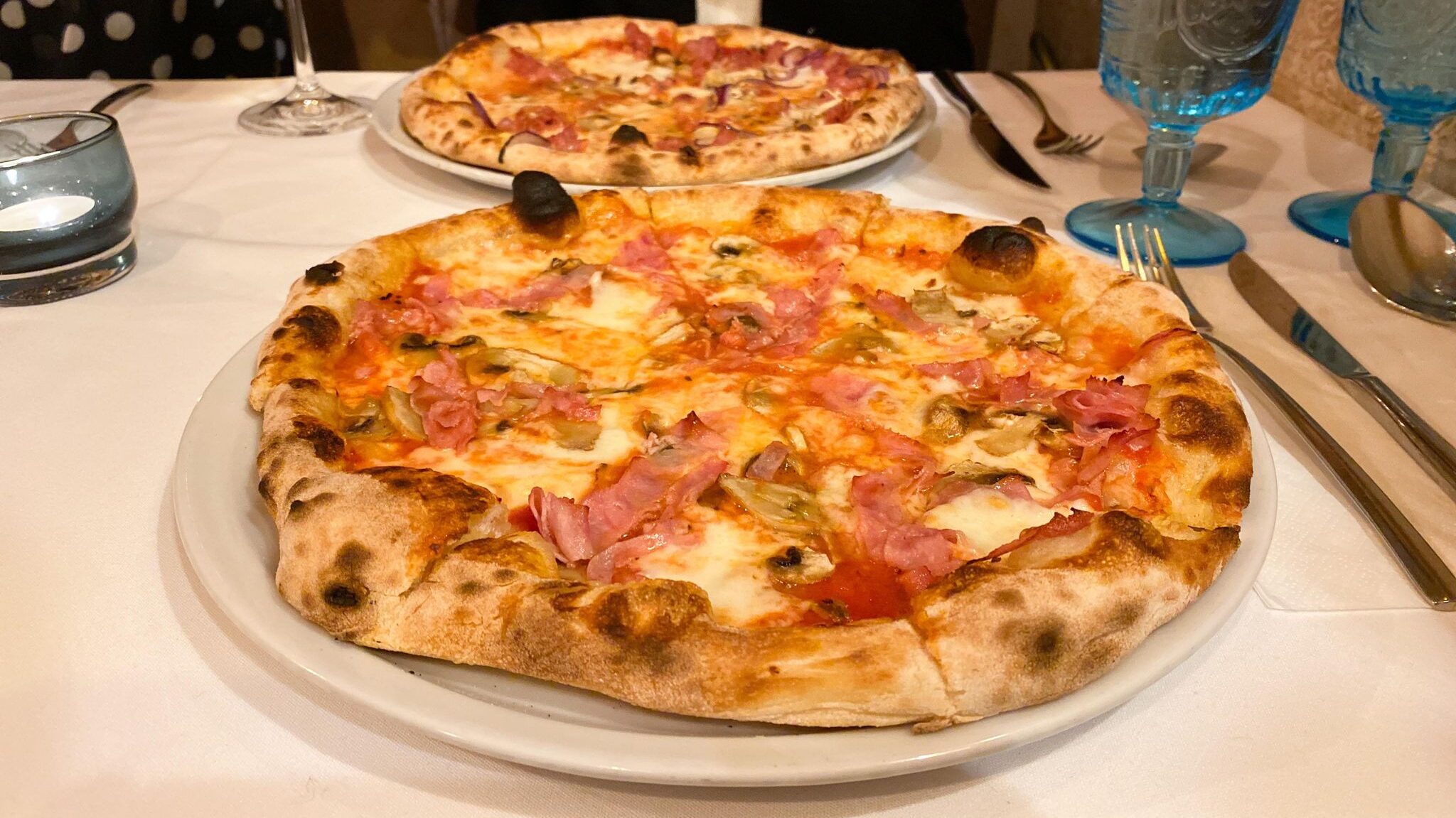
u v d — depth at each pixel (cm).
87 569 30
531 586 25
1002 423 34
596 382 37
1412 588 29
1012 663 23
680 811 23
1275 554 30
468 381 36
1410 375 40
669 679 23
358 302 40
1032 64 135
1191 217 53
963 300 42
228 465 31
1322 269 48
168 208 55
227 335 43
